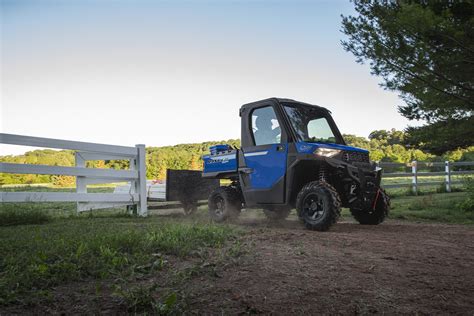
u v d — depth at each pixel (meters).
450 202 10.02
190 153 65.88
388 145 80.88
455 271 3.07
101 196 7.85
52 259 2.96
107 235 3.79
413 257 3.52
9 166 6.58
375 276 2.87
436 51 10.29
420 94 10.93
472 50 9.80
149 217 7.72
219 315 2.12
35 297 2.25
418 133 12.54
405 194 14.49
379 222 6.50
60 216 7.29
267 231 5.02
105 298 2.29
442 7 10.52
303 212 5.66
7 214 6.01
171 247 3.49
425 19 9.43
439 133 11.95
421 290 2.60
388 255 3.58
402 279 2.82
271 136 6.42
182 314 2.09
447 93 10.66
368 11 11.27
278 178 6.11
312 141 6.30
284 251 3.62
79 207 8.33
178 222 5.89
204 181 9.54
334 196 5.44
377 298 2.43
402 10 10.17
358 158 6.14
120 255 3.13
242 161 6.70
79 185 8.05
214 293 2.43
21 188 13.11
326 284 2.65
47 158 36.09
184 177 9.10
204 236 4.09
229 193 7.00
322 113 6.89
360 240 4.39
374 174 6.16
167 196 8.73
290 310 2.22
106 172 7.98
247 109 6.75
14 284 2.35
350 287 2.61
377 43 10.62
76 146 7.50
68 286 2.48
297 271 2.93
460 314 2.24
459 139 12.14
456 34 9.49
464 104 10.85
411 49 10.14
